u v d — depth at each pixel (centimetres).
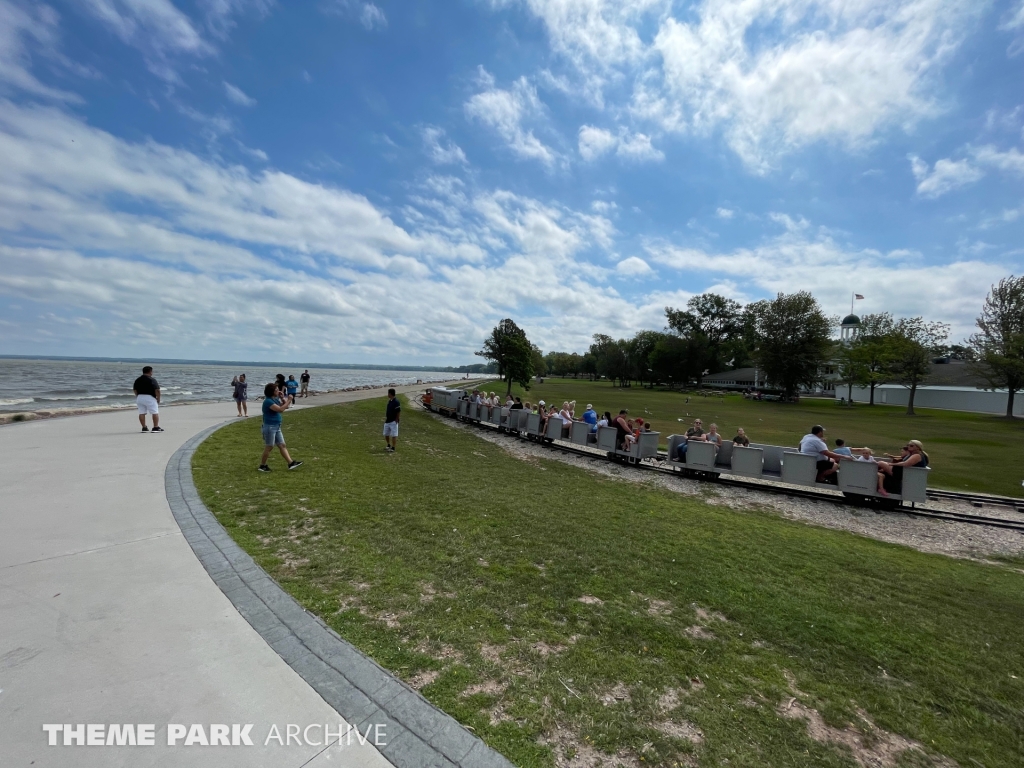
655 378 8962
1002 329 3659
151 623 297
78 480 630
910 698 308
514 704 254
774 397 6462
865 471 1004
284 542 467
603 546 565
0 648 261
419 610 353
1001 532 879
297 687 247
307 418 1628
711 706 272
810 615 423
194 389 4538
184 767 191
